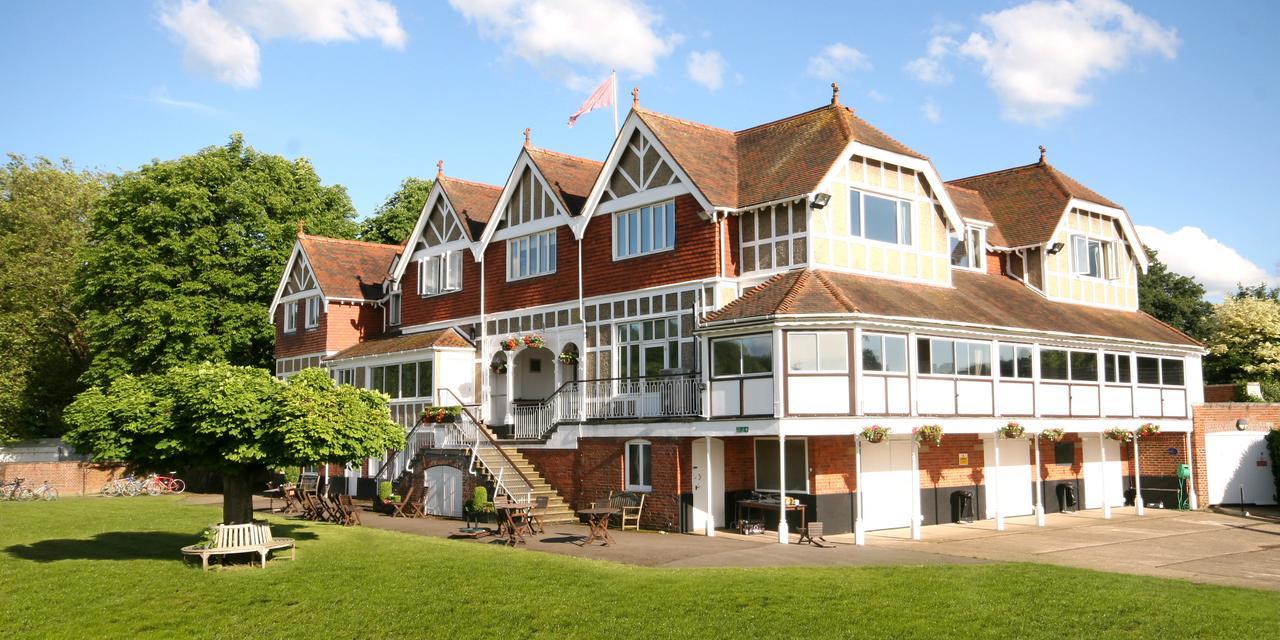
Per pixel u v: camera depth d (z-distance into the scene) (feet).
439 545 63.72
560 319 94.32
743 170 86.43
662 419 77.20
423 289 113.09
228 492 56.34
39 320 144.15
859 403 70.28
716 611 43.80
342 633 41.29
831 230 78.89
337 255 127.95
